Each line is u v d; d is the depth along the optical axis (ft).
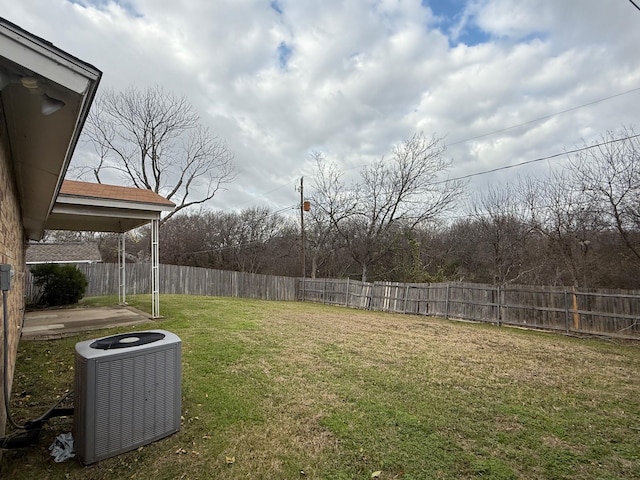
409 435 9.36
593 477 7.70
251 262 85.46
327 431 9.46
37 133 8.97
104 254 83.76
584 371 16.07
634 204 35.58
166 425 8.87
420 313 38.34
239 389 12.22
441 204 60.90
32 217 21.75
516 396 12.51
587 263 43.06
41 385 12.34
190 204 72.74
